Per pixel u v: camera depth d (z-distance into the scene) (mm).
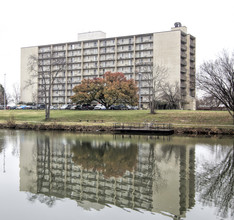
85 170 18266
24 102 102562
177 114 48250
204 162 20516
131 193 13875
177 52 84000
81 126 42094
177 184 15219
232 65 39562
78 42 99500
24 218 10984
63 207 12125
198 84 42594
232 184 15203
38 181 15844
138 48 91750
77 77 100875
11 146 27281
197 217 11016
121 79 66125
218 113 47125
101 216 11141
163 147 26828
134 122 45688
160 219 10852
